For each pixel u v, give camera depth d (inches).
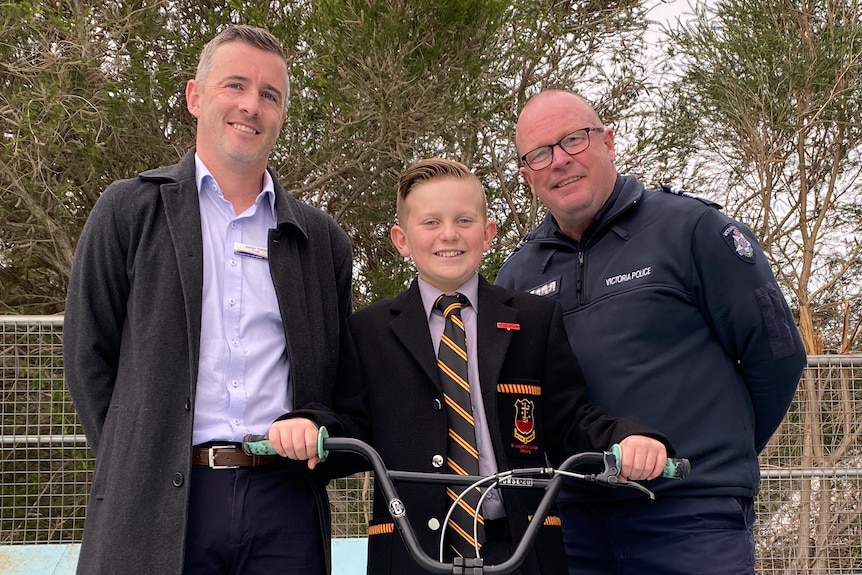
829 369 188.9
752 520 106.7
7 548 189.0
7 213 360.8
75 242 371.2
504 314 98.6
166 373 89.1
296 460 92.9
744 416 107.2
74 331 94.5
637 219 113.7
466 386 93.7
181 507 85.6
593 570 111.0
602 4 419.2
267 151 102.2
